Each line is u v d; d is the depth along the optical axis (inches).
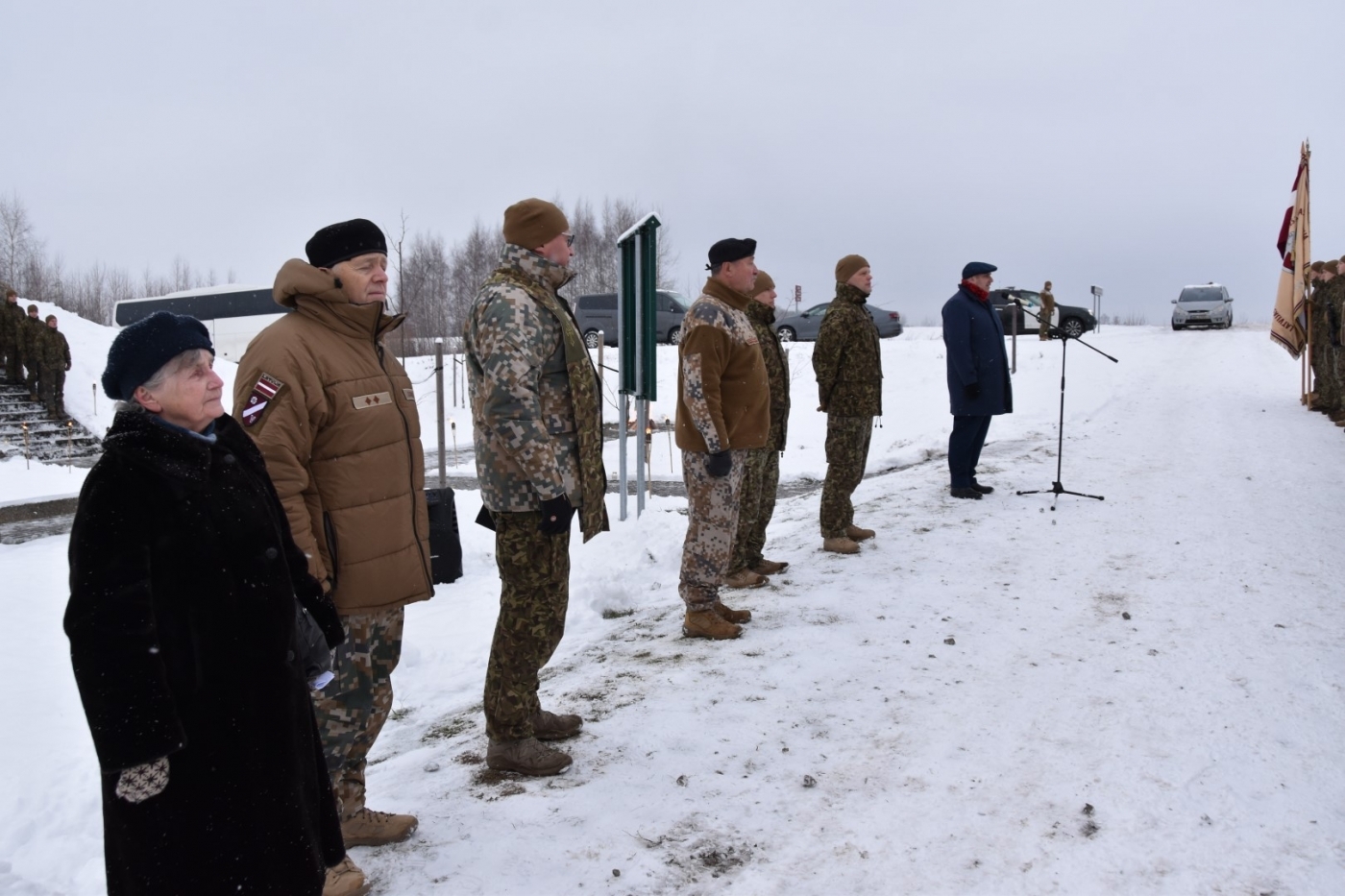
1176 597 219.1
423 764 154.1
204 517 85.9
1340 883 111.0
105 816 84.4
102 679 77.2
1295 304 522.3
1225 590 222.4
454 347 1182.3
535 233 136.7
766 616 217.5
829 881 115.0
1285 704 159.6
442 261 1664.6
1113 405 571.5
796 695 171.6
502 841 125.5
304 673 96.1
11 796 150.9
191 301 1387.8
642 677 184.2
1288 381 641.0
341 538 113.3
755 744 152.6
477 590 275.7
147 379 85.0
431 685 206.2
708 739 154.6
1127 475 366.0
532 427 129.3
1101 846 120.4
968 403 324.2
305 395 109.3
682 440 201.3
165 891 82.9
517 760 144.6
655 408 806.5
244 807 86.5
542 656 144.0
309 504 112.3
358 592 114.3
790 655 191.6
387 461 116.6
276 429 106.3
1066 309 1121.4
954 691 171.3
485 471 138.3
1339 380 466.9
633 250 347.3
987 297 329.7
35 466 563.2
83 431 761.0
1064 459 408.8
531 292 134.9
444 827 129.9
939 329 1364.4
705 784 140.1
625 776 143.1
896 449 528.7
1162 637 194.5
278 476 106.1
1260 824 124.1
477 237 1763.0
